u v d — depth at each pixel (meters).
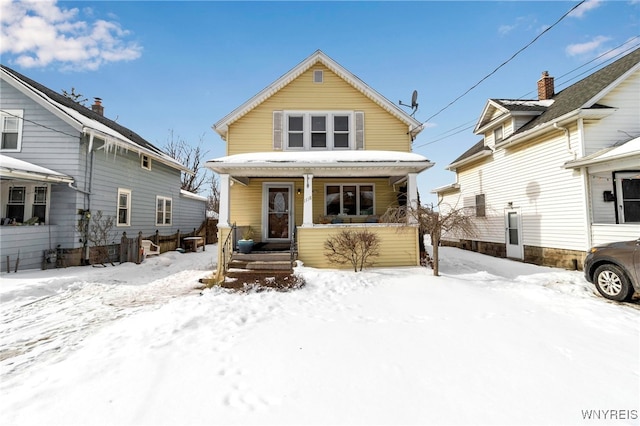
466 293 5.98
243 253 8.41
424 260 9.24
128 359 3.34
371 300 5.64
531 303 5.45
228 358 3.32
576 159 8.97
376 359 3.25
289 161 8.58
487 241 13.95
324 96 11.19
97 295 6.98
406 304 5.35
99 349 3.68
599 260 6.23
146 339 3.92
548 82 13.27
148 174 14.73
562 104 10.84
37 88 11.60
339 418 2.28
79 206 10.38
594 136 9.05
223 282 6.79
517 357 3.28
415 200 8.97
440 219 7.65
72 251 10.07
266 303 5.49
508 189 12.45
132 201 13.41
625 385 2.72
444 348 3.52
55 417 2.34
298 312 5.00
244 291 6.40
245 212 10.95
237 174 9.48
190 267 11.22
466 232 7.98
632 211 8.96
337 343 3.69
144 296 6.90
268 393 2.63
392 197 11.10
